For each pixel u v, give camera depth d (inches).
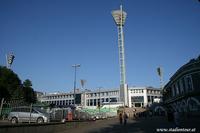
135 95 5172.2
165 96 3636.8
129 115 3083.2
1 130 566.6
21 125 650.2
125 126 1143.6
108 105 4116.6
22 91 2559.1
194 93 2140.7
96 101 5374.0
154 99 4840.1
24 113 994.7
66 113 1175.0
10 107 970.1
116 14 4419.3
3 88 2197.3
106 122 1540.4
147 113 3250.5
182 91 2459.4
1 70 2496.3
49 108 1156.5
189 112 2118.6
